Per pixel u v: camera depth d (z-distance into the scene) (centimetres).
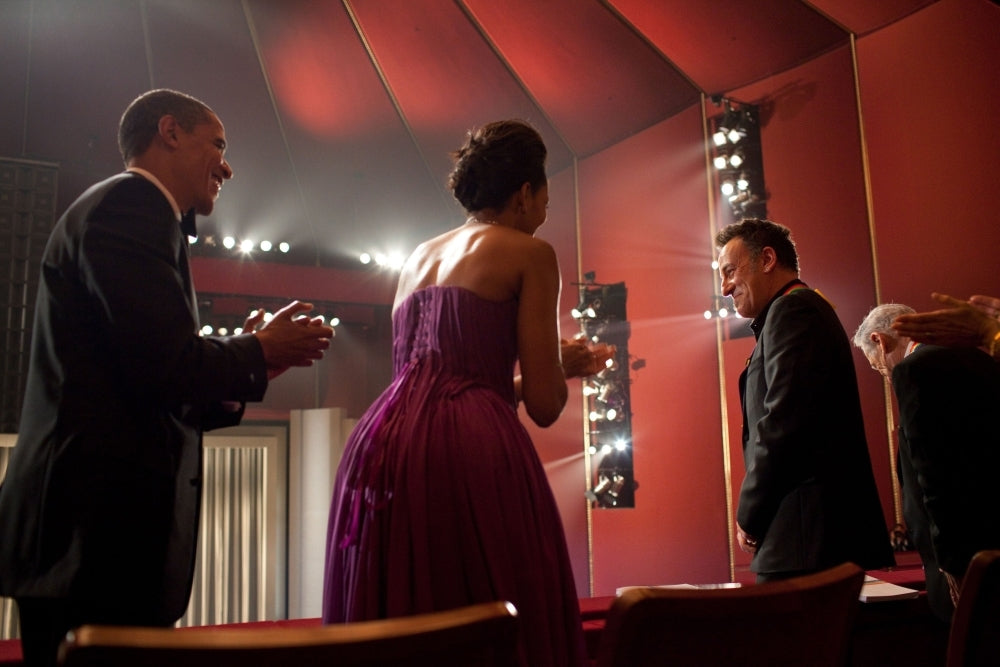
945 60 473
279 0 629
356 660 75
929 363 204
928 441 200
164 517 142
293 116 710
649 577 598
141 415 143
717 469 564
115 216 147
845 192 514
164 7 627
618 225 654
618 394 631
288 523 757
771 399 214
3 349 644
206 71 675
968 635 120
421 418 147
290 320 165
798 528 208
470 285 156
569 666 142
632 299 634
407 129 725
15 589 136
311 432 752
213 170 177
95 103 673
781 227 254
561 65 630
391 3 626
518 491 144
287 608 739
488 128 173
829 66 529
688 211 602
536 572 141
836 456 210
